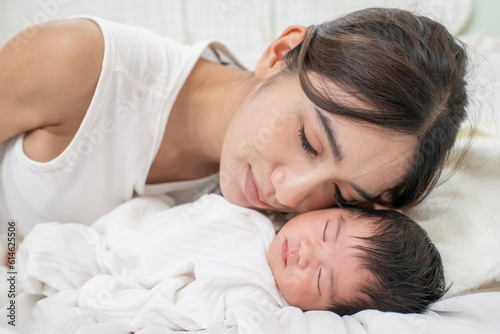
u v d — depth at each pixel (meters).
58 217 0.95
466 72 0.84
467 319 0.70
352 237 0.80
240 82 0.96
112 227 0.87
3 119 0.86
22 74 0.84
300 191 0.76
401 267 0.78
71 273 0.77
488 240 0.87
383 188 0.81
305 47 0.79
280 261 0.82
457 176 0.99
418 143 0.76
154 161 1.00
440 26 0.81
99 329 0.64
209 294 0.74
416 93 0.72
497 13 1.51
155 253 0.80
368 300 0.78
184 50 0.99
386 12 0.80
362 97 0.71
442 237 0.92
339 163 0.73
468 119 0.92
